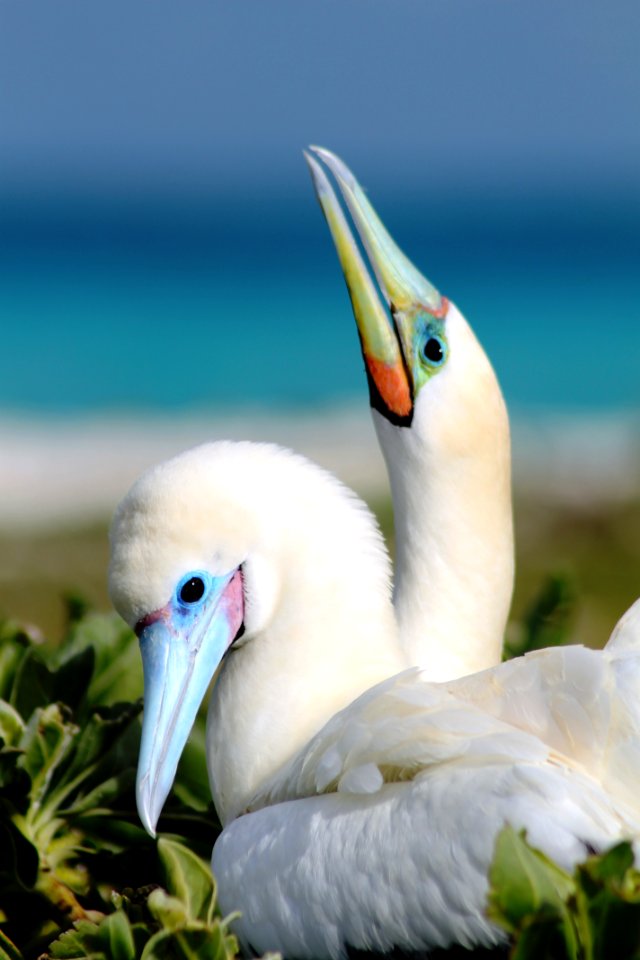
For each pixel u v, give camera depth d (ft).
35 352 321.52
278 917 28.27
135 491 32.14
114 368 302.25
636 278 431.84
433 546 39.55
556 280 432.25
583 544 113.60
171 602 31.99
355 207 40.29
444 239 579.07
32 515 146.61
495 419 39.45
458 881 25.48
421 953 26.21
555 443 193.36
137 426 229.66
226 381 289.74
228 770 32.83
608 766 26.84
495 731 26.89
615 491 133.18
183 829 36.11
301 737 32.12
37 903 33.24
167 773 31.45
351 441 194.39
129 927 26.71
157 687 31.78
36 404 262.47
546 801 25.22
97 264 477.36
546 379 290.76
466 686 28.96
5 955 31.19
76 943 28.22
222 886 29.89
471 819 25.54
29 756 33.58
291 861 28.19
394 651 32.94
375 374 39.81
